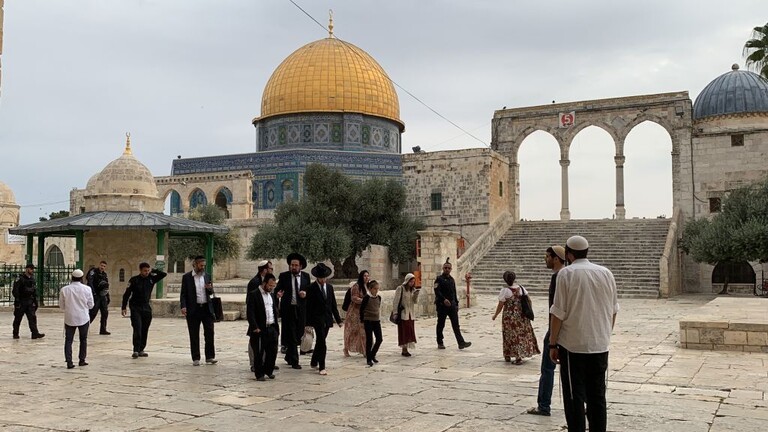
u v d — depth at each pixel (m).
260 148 62.28
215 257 48.12
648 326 21.58
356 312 15.11
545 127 51.78
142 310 15.16
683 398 10.33
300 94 59.19
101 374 12.78
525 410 9.53
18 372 13.10
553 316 7.68
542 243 45.47
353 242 45.00
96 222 27.22
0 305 30.03
